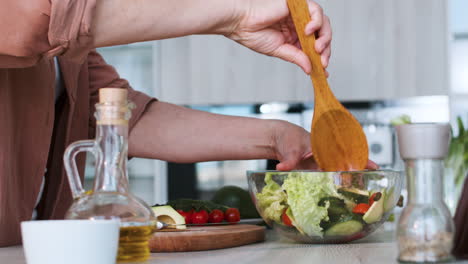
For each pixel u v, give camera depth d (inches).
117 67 125.6
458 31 127.9
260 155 47.1
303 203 35.2
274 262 28.1
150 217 29.2
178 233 34.9
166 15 33.6
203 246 34.3
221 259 29.8
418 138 25.2
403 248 25.9
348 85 122.6
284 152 45.8
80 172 51.6
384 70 121.9
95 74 52.7
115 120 28.8
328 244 36.4
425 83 121.0
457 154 72.8
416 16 121.3
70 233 22.6
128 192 29.4
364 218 35.2
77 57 34.5
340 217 35.2
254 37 38.3
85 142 29.7
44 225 22.5
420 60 121.2
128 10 32.7
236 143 47.0
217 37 124.8
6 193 41.1
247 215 54.5
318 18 38.0
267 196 36.6
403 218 25.9
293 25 40.6
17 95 43.9
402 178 37.8
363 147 38.4
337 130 38.4
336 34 122.9
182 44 125.3
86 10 31.4
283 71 123.5
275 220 36.8
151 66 125.4
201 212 44.1
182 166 118.9
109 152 28.7
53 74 45.8
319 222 35.2
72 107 48.7
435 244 25.2
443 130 25.3
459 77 130.3
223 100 124.6
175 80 125.6
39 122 44.8
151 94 125.6
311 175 35.2
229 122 48.1
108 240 23.4
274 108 123.9
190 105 125.2
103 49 125.3
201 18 35.0
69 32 31.8
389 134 119.4
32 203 45.0
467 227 27.0
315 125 38.4
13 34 31.6
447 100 120.3
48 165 49.8
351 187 35.0
